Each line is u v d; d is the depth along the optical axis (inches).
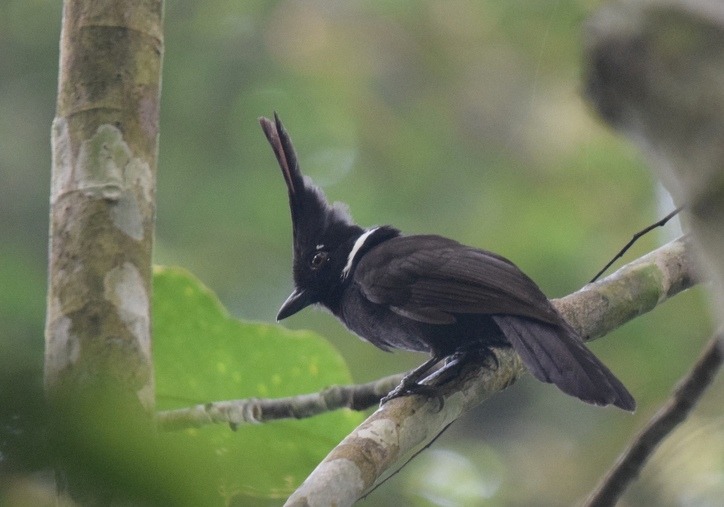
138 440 135.3
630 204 615.2
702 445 445.4
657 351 594.6
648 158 149.2
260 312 634.2
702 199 140.2
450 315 319.0
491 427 658.8
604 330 317.7
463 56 722.8
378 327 350.3
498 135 700.7
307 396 303.1
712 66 140.5
